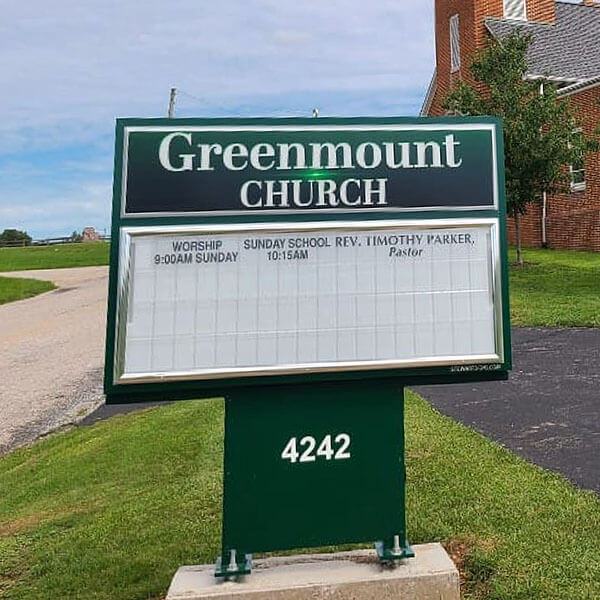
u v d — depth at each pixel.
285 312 2.84
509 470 4.46
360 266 2.89
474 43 24.14
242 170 2.88
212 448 5.73
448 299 2.92
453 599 2.76
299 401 2.84
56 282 31.67
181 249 2.82
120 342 2.73
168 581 3.33
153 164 2.85
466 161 3.01
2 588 3.55
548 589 2.90
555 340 9.55
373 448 2.86
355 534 2.83
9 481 6.58
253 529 2.78
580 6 26.70
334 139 2.94
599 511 3.68
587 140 16.42
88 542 3.96
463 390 7.11
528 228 22.05
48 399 10.57
